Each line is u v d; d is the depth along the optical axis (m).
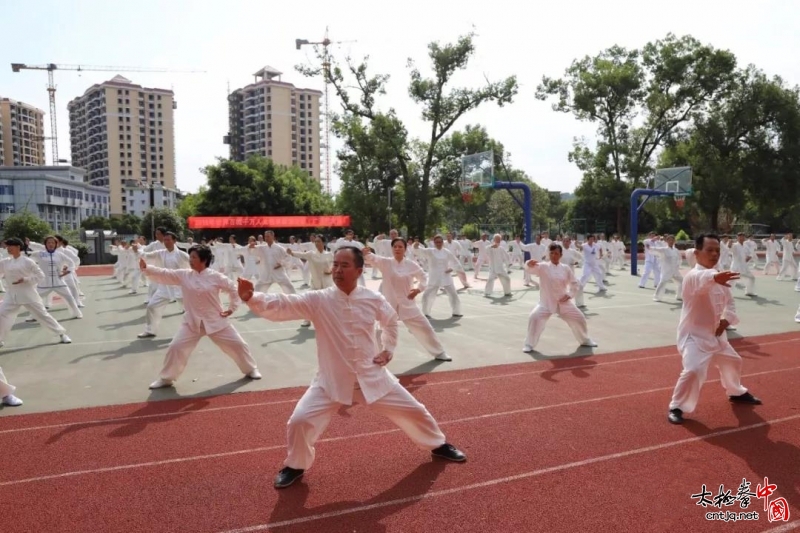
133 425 5.37
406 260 8.12
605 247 24.31
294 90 101.25
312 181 58.59
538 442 4.82
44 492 3.99
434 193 39.03
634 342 9.27
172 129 110.44
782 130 38.09
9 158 105.81
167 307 13.93
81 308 14.14
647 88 38.12
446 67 34.78
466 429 5.16
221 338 6.83
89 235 37.56
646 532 3.41
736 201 38.00
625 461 4.41
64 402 6.13
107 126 104.62
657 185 27.36
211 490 4.00
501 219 62.81
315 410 3.99
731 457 4.47
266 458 4.56
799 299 14.77
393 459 4.49
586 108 37.97
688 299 5.45
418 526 3.48
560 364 7.77
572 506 3.71
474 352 8.60
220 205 41.62
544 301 8.69
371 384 4.07
